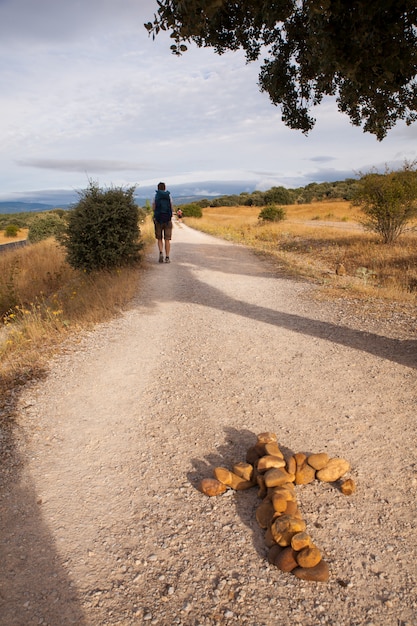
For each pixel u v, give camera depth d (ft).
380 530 7.95
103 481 9.60
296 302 24.81
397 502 8.64
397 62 13.96
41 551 7.71
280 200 283.38
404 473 9.48
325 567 7.04
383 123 23.82
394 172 48.67
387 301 23.81
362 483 9.25
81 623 6.34
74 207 34.04
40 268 46.73
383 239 51.31
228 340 18.66
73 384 14.58
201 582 7.01
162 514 8.59
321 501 8.76
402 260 38.09
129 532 8.13
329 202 248.93
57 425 11.96
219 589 6.85
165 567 7.32
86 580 7.09
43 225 86.89
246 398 13.26
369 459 10.03
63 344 18.54
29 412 12.59
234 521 8.38
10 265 46.39
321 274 33.60
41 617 6.46
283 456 9.87
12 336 19.56
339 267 33.71
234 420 12.00
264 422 11.84
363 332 18.74
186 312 23.43
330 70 14.62
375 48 13.28
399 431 11.07
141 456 10.50
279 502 8.03
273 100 23.82
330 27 13.05
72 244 33.94
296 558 7.14
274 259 42.98
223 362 16.21
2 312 29.76
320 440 10.87
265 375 14.89
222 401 13.14
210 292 28.27
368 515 8.33
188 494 9.16
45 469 10.03
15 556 7.61
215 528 8.20
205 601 6.66
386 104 21.49
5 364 16.33
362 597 6.65
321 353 16.67
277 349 17.35
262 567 7.27
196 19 12.17
